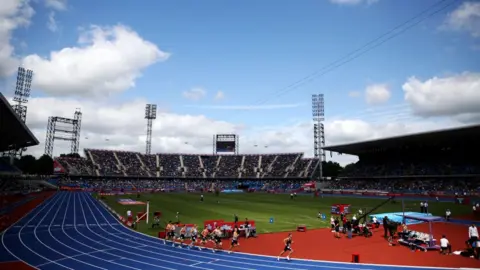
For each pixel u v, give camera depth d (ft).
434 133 219.41
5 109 132.16
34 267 61.46
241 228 94.07
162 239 89.51
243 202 199.93
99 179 345.92
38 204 175.01
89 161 360.07
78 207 163.63
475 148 248.52
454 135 224.53
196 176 387.55
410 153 288.51
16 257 68.33
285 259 68.90
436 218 79.66
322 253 73.72
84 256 69.87
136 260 67.46
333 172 475.31
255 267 63.05
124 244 82.43
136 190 316.60
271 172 381.40
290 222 118.11
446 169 246.47
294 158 396.37
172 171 390.63
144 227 107.45
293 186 331.16
